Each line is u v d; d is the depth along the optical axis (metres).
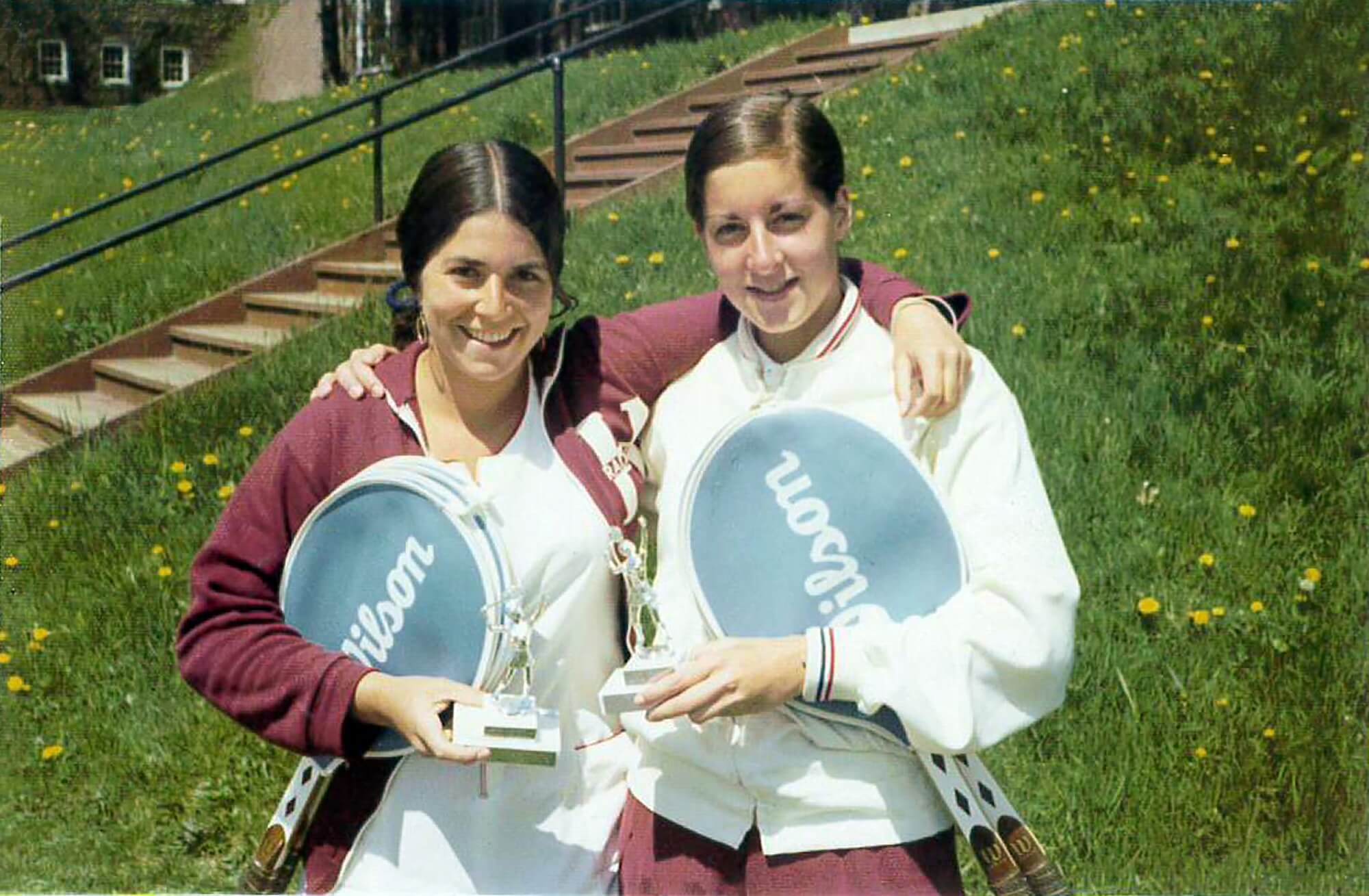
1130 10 6.67
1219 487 3.95
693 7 10.03
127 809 3.45
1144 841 3.04
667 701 1.70
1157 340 4.56
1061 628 1.70
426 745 1.71
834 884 1.76
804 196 1.75
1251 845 3.04
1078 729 3.27
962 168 5.88
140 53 8.39
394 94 8.99
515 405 1.94
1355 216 4.88
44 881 3.22
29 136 7.98
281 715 1.80
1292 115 5.59
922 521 1.75
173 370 6.20
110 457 5.05
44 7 7.92
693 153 1.81
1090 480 3.97
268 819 3.33
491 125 8.17
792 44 8.16
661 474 1.98
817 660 1.70
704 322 1.99
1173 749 3.21
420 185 1.82
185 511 4.75
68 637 4.07
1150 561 3.70
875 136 6.41
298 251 7.05
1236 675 3.41
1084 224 5.26
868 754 1.78
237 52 8.89
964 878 2.97
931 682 1.67
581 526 1.88
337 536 1.84
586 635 1.92
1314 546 3.71
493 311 1.77
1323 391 4.14
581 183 7.22
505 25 10.19
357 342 5.61
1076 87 6.18
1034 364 4.49
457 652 1.79
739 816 1.81
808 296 1.79
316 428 1.89
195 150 8.13
